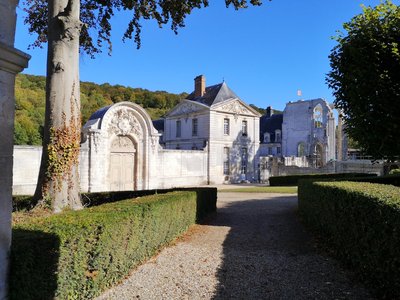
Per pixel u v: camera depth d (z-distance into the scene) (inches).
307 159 1510.8
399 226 137.0
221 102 1376.7
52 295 132.6
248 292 181.8
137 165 989.2
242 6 416.5
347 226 212.7
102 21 439.8
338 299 166.4
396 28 321.4
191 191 386.9
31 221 160.6
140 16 425.4
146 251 241.4
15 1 113.0
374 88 311.6
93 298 168.4
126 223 203.5
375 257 164.6
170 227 296.5
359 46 327.0
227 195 764.0
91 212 194.1
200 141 1385.3
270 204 567.5
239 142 1444.4
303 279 199.6
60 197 290.4
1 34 107.0
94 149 864.9
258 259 245.9
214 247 283.4
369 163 1058.7
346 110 351.6
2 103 109.5
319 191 299.0
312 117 1722.4
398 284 140.2
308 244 288.0
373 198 168.4
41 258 125.6
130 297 174.7
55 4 304.5
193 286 191.8
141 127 1003.3
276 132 1934.1
